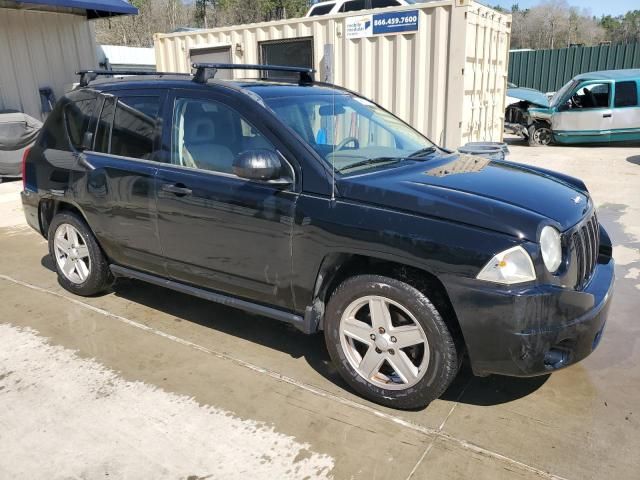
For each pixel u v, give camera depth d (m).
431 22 7.83
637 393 3.16
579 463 2.61
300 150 3.17
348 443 2.78
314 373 3.43
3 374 3.45
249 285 3.44
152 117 3.85
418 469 2.60
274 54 9.45
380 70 8.40
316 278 3.12
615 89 12.49
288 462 2.66
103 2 10.20
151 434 2.87
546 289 2.62
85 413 3.05
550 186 3.30
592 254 3.17
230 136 3.46
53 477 2.58
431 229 2.73
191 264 3.70
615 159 11.02
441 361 2.81
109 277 4.50
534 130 13.50
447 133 8.07
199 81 3.69
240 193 3.32
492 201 2.84
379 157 3.53
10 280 5.04
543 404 3.07
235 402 3.13
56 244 4.64
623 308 4.27
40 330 4.03
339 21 8.57
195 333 3.97
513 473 2.55
